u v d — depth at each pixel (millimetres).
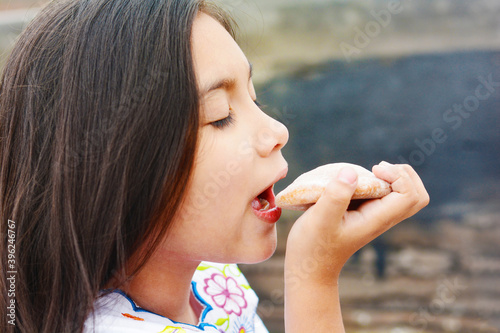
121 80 632
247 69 673
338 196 645
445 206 1843
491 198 1832
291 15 1849
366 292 1740
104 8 652
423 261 1771
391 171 668
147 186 630
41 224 656
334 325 664
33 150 656
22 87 664
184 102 627
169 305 680
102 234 634
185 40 634
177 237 649
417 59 1859
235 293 751
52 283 652
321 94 1883
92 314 638
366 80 1874
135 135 627
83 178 635
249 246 667
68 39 652
